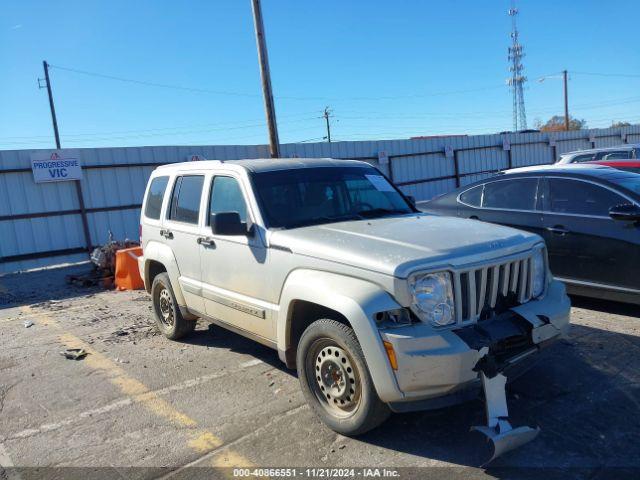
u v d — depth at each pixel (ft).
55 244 43.34
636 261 18.85
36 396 15.93
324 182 16.42
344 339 11.78
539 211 22.12
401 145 67.31
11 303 30.45
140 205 47.42
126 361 18.57
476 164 77.05
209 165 17.61
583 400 13.58
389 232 13.29
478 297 11.79
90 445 12.78
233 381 16.17
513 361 11.60
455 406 13.65
